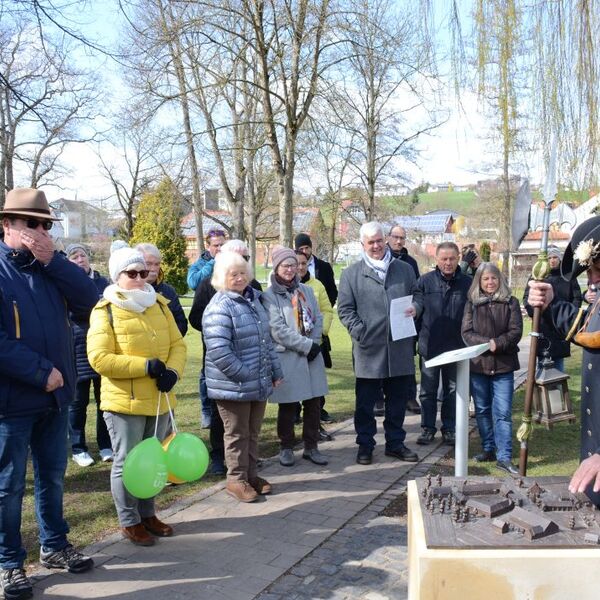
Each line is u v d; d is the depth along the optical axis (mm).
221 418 4801
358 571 3439
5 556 3203
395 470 5211
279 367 4680
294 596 3195
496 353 5133
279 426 5383
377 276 5305
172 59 10062
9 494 3191
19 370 3125
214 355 4309
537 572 1960
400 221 24984
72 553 3514
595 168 4266
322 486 4840
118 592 3275
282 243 10281
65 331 3459
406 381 5488
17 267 3330
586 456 2447
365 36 9562
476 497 2408
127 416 3762
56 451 3484
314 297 5430
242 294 4562
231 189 18781
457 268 5938
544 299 2951
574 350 11391
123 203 31453
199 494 4664
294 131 10086
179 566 3551
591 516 2211
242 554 3689
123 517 3789
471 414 6828
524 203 3318
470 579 1977
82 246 5832
